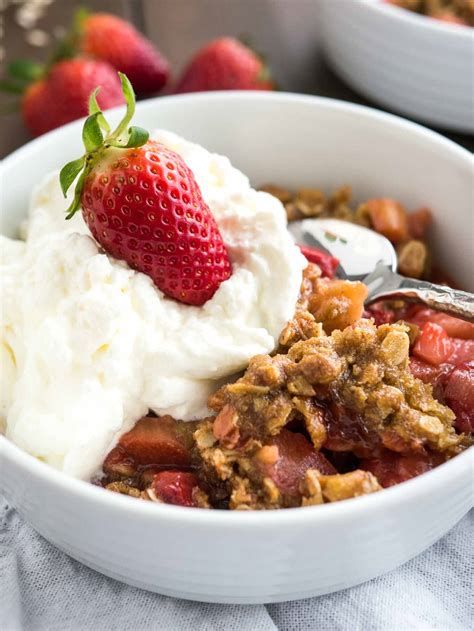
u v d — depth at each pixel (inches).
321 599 11.9
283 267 12.3
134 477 12.0
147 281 12.1
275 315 12.2
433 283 14.0
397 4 18.5
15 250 13.1
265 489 11.3
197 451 11.7
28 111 17.4
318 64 18.7
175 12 20.0
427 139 13.8
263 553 10.7
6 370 12.4
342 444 11.6
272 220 12.5
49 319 11.9
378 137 14.2
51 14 19.7
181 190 11.8
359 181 14.6
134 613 11.8
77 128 14.0
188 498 11.5
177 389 11.9
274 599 11.6
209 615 11.8
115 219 11.7
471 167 13.5
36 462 10.9
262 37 19.3
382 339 11.9
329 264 13.5
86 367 11.8
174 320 12.1
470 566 12.3
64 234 12.6
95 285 11.9
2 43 19.0
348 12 16.8
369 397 11.6
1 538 12.5
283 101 14.4
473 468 10.9
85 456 11.7
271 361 11.7
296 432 11.7
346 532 10.6
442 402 12.2
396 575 12.1
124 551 11.0
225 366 12.0
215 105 14.4
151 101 14.3
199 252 12.0
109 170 11.6
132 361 11.9
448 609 12.0
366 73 17.4
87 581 12.1
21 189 13.8
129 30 18.1
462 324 13.0
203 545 10.6
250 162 14.9
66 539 11.5
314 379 11.5
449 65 16.4
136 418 12.1
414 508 10.8
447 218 14.0
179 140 13.2
